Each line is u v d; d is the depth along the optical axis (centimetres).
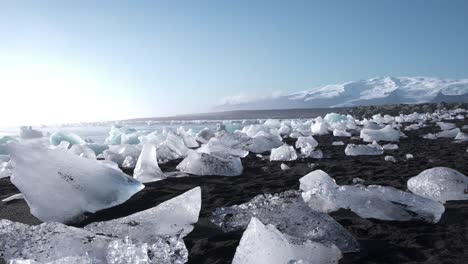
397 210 243
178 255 185
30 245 186
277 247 167
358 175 396
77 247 186
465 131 1059
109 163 455
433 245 196
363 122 1661
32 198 272
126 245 181
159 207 249
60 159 296
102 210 292
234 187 359
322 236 208
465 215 243
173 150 625
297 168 466
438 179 301
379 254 188
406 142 775
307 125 1599
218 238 215
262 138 721
